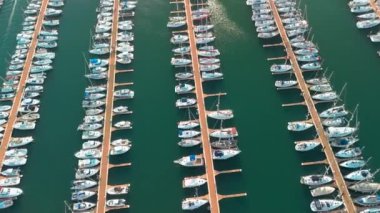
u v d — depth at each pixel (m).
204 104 113.25
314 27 130.38
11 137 109.69
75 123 112.38
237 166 101.19
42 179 102.19
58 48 130.50
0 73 124.75
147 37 131.88
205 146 104.81
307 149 101.94
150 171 102.06
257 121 109.25
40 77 121.44
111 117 112.00
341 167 98.38
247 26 132.50
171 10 139.50
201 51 124.50
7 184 100.62
